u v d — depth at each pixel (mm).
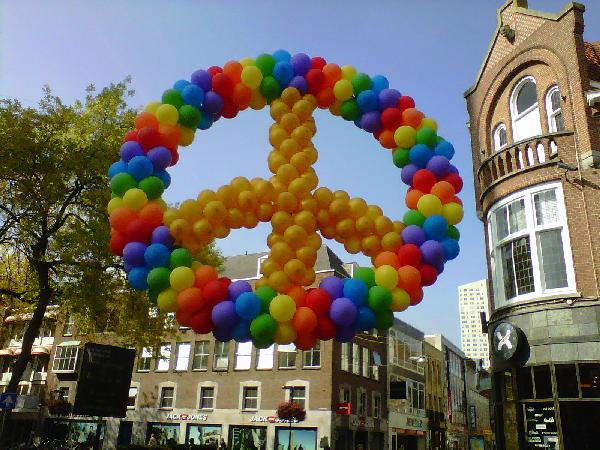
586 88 11492
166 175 7398
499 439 11352
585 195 10969
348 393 30094
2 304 17797
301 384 28969
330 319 6461
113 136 14914
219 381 31281
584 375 9969
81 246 14531
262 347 6402
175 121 7402
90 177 15078
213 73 7777
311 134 7688
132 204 6789
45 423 35031
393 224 7281
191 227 6730
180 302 6238
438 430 43656
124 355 14617
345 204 7160
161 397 32750
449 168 7621
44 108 14945
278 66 7707
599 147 11172
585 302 10250
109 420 33344
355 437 30438
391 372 36062
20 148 13945
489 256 13164
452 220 7312
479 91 14836
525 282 11438
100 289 15039
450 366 50156
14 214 14711
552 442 10047
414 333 41875
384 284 6664
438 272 7148
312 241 6891
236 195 7027
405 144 7773
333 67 7941
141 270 6598
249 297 6191
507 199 12188
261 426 29094
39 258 15055
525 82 13414
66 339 37406
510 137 13406
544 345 10516
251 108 8039
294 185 7000
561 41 12172
